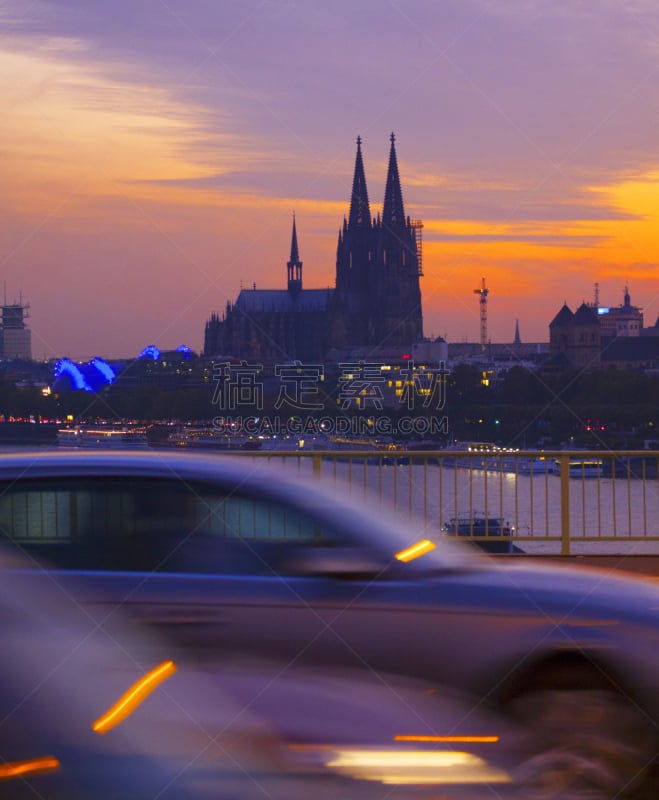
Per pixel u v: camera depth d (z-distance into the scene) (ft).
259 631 33.19
